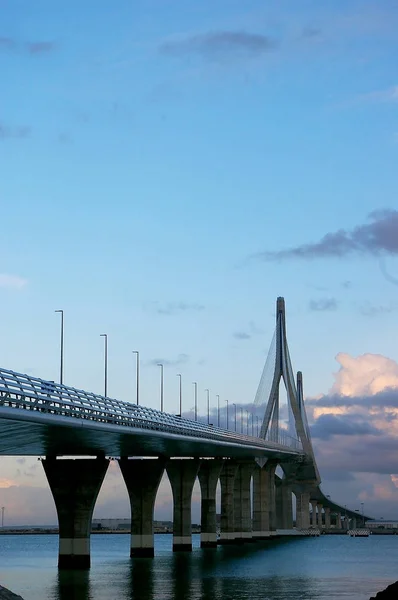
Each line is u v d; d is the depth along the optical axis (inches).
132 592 3759.8
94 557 6998.0
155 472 5738.2
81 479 4842.5
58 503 4854.8
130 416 4148.6
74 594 3673.7
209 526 7564.0
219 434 5930.1
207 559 5999.0
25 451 4608.8
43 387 3312.0
